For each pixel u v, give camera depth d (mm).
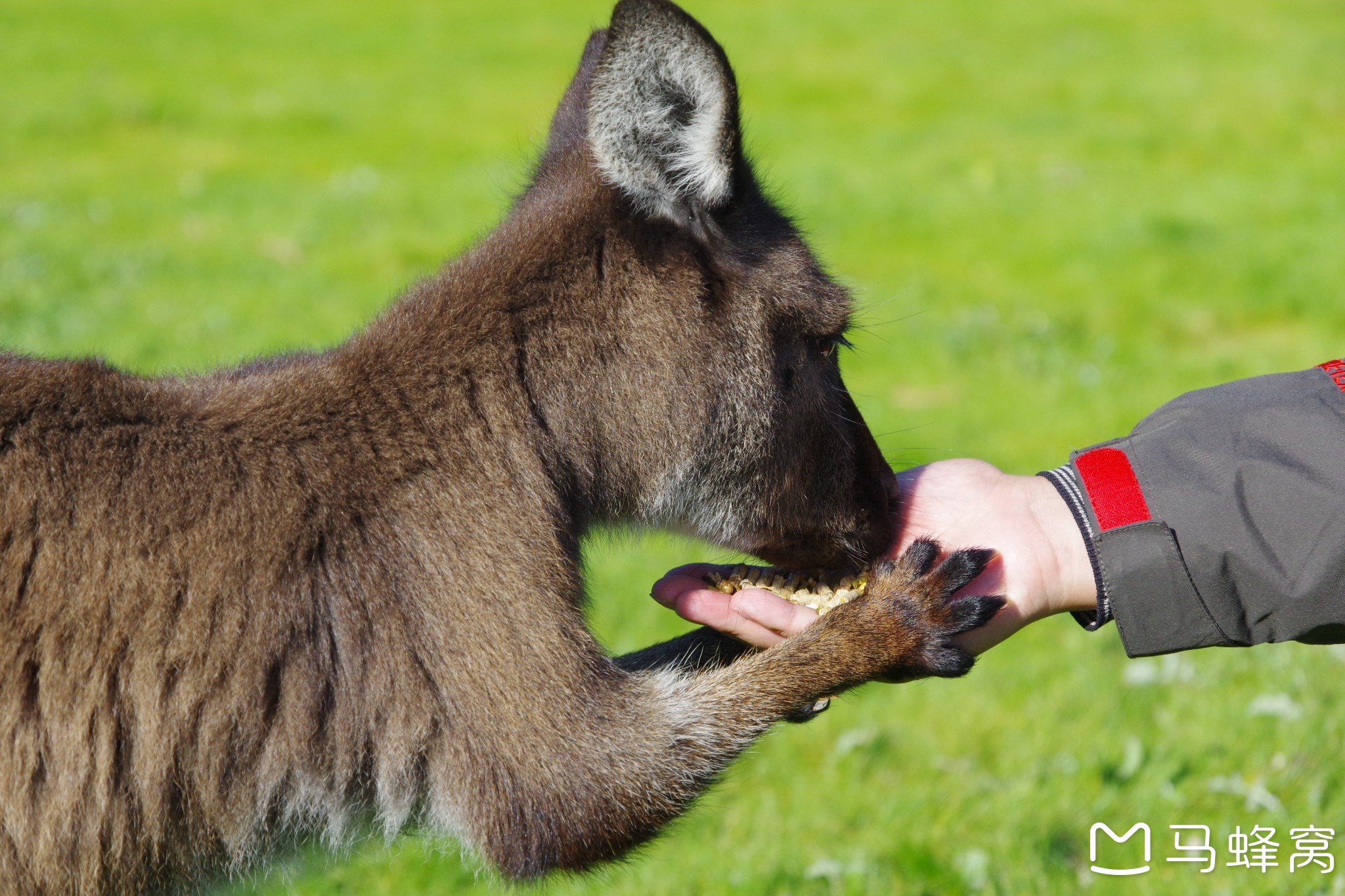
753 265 4297
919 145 19953
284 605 3547
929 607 3998
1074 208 16453
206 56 27656
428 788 3680
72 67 26031
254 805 3568
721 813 6125
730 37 29234
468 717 3631
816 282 4449
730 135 4043
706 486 4410
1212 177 17766
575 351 4074
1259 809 5781
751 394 4316
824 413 4543
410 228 15797
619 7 3770
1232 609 4230
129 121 21750
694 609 4309
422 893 5719
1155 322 12797
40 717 3424
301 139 20938
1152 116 21469
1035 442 9938
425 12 33344
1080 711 6613
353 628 3600
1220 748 6148
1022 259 14641
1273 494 4148
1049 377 11367
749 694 3934
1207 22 29312
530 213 4281
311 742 3559
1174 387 11047
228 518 3561
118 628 3447
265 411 3775
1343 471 4090
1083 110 22125
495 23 31828
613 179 4094
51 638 3422
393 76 25797
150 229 15711
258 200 17141
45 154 19656
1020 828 5781
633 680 3883
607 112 3949
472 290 4062
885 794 6133
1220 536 4188
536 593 3746
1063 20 30203
